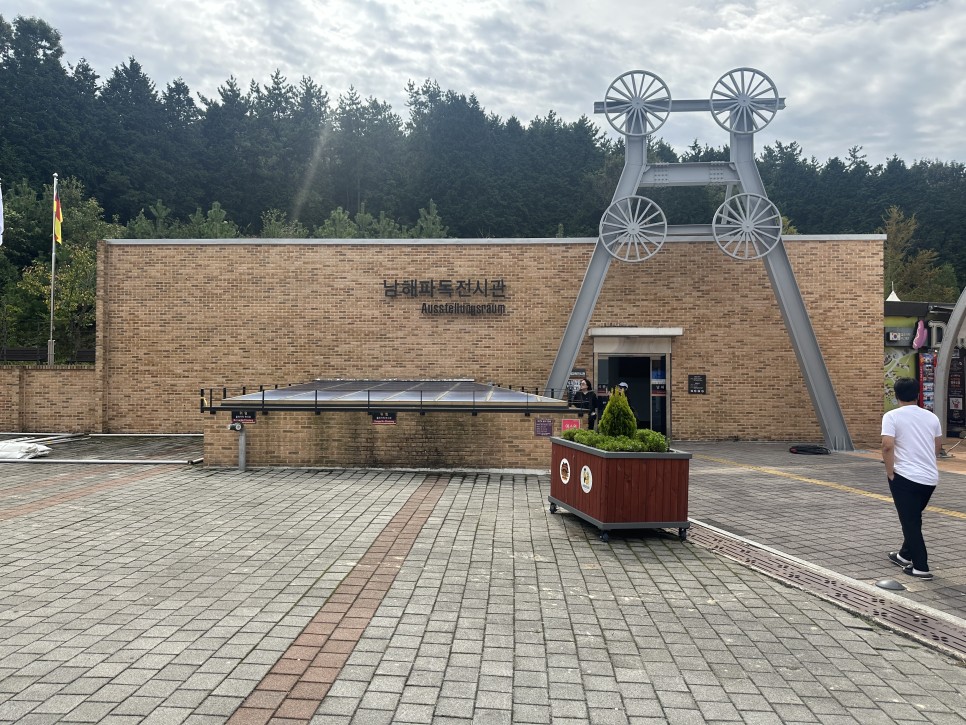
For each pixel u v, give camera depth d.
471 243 20.05
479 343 19.98
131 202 67.94
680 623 5.29
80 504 9.77
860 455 16.58
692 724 3.70
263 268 20.11
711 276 19.62
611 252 18.03
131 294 20.14
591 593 5.98
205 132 80.19
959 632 5.12
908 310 20.61
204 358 20.08
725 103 17.66
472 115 82.38
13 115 65.56
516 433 13.16
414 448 13.23
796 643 4.92
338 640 4.80
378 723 3.62
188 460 14.41
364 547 7.40
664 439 8.21
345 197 80.31
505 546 7.55
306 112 86.06
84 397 20.39
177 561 6.82
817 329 19.33
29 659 4.43
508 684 4.14
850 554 7.39
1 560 6.84
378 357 20.06
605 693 4.05
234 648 4.63
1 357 39.59
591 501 8.18
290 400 13.52
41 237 54.31
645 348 19.70
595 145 85.06
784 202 80.38
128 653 4.53
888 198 79.44
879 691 4.16
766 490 11.43
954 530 8.48
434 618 5.29
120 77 79.50
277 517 8.91
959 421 20.55
